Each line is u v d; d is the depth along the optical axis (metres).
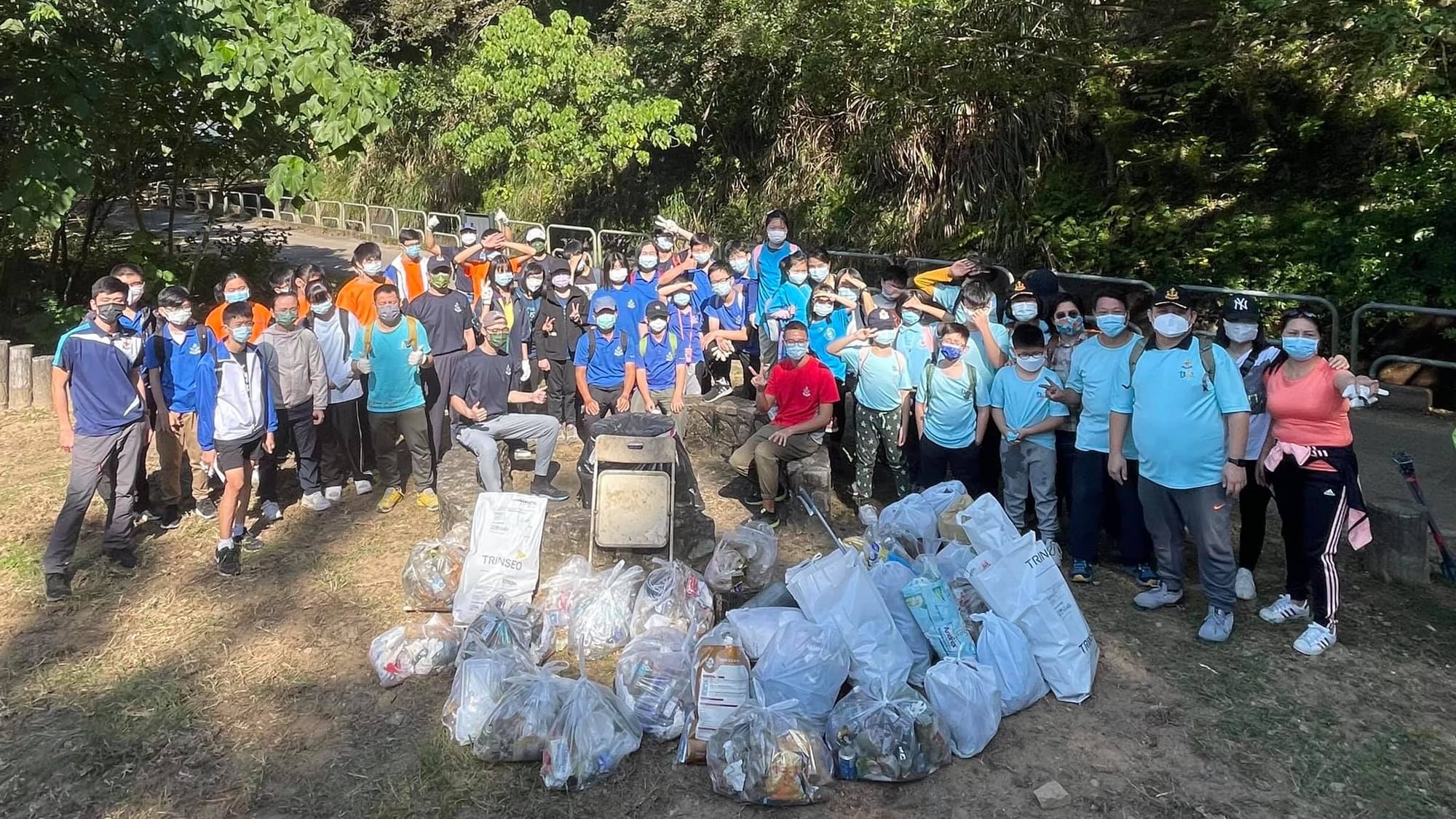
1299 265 10.35
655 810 3.72
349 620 5.16
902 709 3.86
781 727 3.76
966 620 4.50
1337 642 4.80
